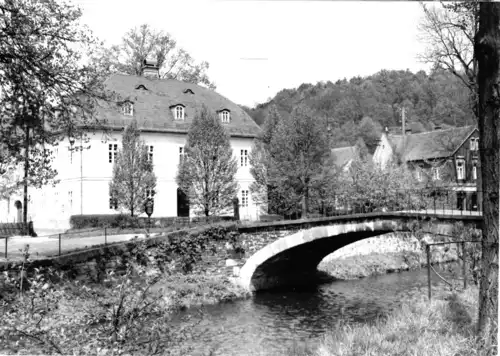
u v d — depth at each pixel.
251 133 37.44
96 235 24.44
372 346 8.49
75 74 10.91
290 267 24.92
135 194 28.59
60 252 14.17
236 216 25.19
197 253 19.88
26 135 9.73
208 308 18.25
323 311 18.61
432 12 21.23
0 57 9.91
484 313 7.89
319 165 26.14
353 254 30.55
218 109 37.41
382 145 54.66
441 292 13.93
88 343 6.05
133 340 6.31
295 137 25.88
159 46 41.28
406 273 27.50
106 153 32.19
